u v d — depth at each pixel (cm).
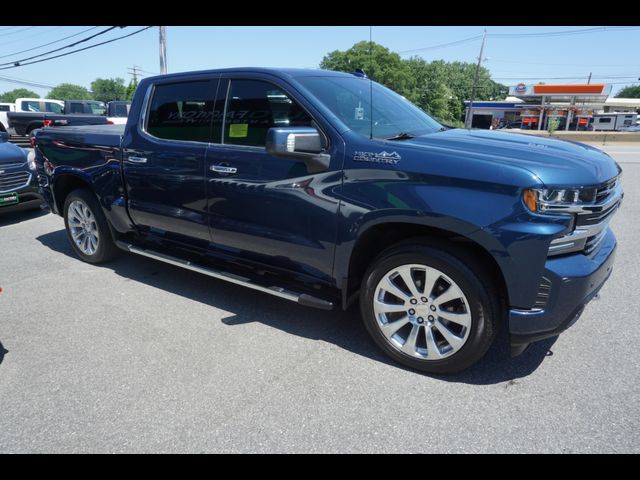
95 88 11431
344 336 338
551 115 4638
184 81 375
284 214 320
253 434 240
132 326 357
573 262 249
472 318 264
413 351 290
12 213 749
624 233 602
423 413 254
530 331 255
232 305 392
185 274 464
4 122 1697
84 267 487
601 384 277
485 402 262
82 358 313
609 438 233
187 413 256
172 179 379
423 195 261
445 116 7150
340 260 302
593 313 370
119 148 417
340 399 266
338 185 291
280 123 321
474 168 251
